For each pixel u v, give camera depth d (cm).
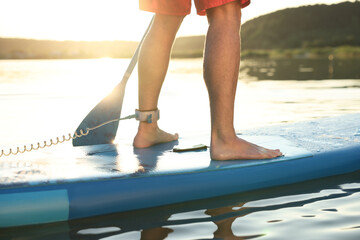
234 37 167
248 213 138
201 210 143
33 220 132
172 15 184
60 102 464
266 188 168
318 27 6059
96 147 200
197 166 164
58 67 1441
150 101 197
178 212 142
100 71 1143
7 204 131
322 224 125
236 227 125
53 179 142
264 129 232
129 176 149
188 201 154
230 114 173
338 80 761
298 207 143
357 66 1333
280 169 172
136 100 474
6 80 763
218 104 170
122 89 218
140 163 167
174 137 216
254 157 174
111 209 142
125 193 144
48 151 190
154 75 191
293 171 174
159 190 149
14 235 124
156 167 161
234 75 169
